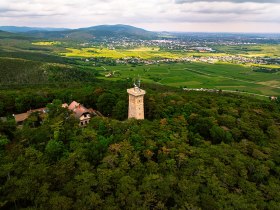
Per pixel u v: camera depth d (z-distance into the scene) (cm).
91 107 10981
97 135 7344
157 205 5156
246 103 13375
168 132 7994
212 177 6141
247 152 7919
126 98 10612
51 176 5588
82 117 9088
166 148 7031
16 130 8025
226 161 7044
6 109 10169
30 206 4966
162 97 11944
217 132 8606
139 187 5494
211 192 5812
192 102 11656
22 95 10862
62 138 7131
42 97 11044
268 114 11788
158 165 6372
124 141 6956
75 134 7419
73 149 6625
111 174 5719
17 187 5125
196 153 7056
